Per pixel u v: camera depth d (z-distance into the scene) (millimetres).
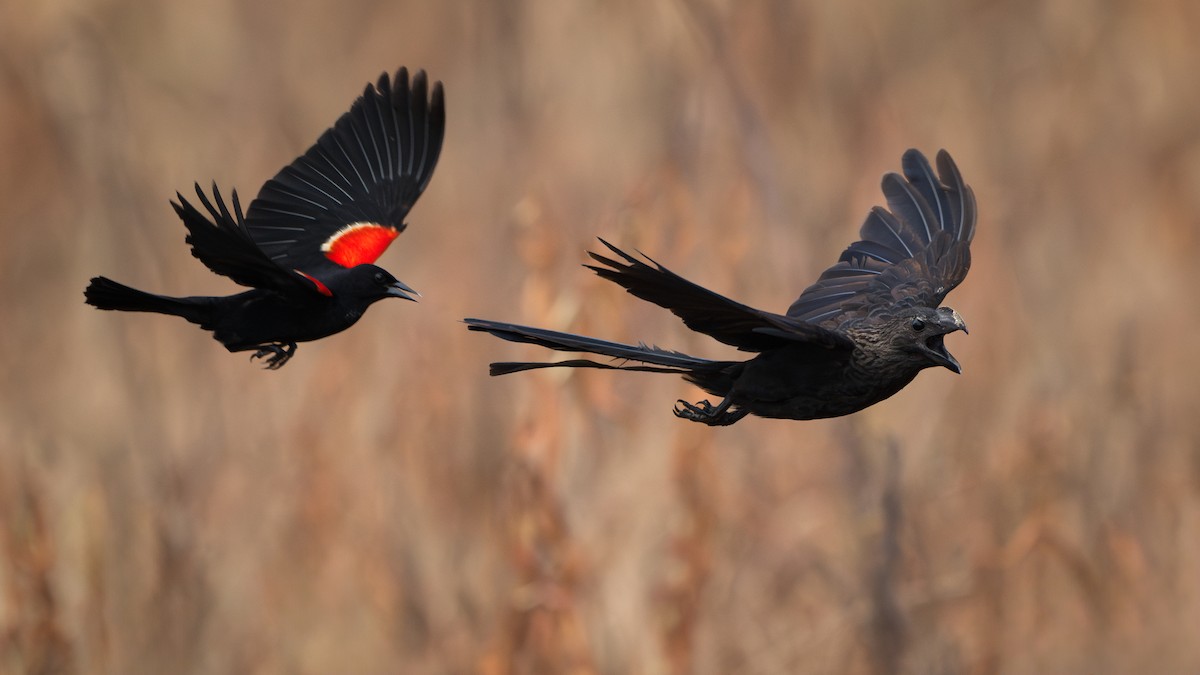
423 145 10148
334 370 15766
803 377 8031
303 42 22953
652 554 14227
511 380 15930
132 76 21094
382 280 9656
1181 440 16047
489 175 19594
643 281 7062
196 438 15992
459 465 15453
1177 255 19953
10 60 20609
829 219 17562
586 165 19188
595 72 19953
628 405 14414
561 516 13750
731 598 14477
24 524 13648
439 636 14742
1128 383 15484
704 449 14008
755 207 15688
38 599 13578
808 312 9055
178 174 20469
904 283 9062
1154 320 18578
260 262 8523
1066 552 14414
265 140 21047
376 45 22875
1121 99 21453
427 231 19281
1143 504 15047
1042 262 18875
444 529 15250
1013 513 14617
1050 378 15680
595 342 7855
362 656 14727
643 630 13930
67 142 19547
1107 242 19703
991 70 21969
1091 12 21766
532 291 14125
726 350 14961
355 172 10086
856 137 18406
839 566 14484
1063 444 14828
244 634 14758
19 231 20141
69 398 17500
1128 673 14492
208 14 22250
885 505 13719
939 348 8039
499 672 13656
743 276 15367
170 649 14258
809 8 19547
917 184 9797
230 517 15320
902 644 13594
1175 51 21844
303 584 15078
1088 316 18312
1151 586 14742
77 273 18875
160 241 19016
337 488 15258
